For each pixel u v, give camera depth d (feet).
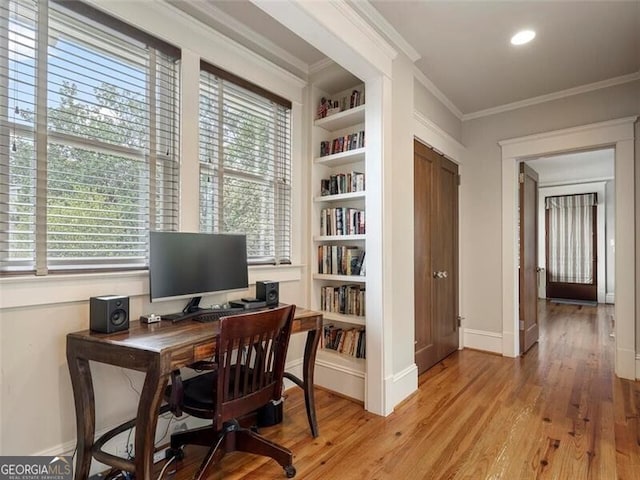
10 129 4.65
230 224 7.52
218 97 7.23
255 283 7.83
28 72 4.79
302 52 8.57
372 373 7.48
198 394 5.10
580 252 22.79
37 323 4.70
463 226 12.42
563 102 10.52
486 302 11.93
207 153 7.04
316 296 9.26
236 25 7.41
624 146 9.41
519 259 11.84
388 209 7.64
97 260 5.50
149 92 6.10
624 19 7.12
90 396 4.78
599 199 22.20
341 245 9.50
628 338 9.27
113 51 5.65
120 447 5.53
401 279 8.14
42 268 4.88
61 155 5.12
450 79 9.77
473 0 6.63
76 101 5.26
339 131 9.57
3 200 4.58
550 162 18.04
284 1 5.24
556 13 6.97
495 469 5.48
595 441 6.25
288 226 8.87
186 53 6.46
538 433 6.53
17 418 4.54
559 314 18.78
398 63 8.12
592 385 8.83
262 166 8.24
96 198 5.49
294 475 5.32
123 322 5.00
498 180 11.73
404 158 8.32
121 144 5.77
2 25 4.59
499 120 11.73
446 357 11.19
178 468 5.51
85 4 5.22
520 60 8.77
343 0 6.09
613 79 9.62
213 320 5.74
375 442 6.25
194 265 6.06
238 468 5.54
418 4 6.73
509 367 10.26
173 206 6.39
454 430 6.66
